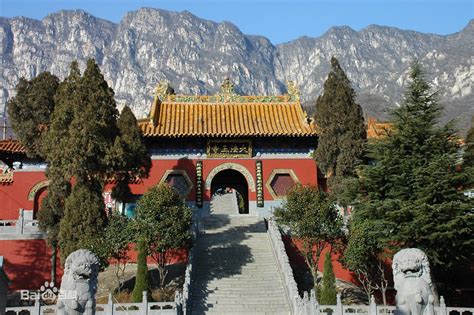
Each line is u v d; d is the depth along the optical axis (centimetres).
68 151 3409
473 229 3017
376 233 3153
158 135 4606
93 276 1744
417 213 2998
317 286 3353
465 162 3288
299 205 3619
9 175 4722
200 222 4322
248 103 5147
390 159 3216
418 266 1748
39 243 3791
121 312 2738
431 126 3244
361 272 3384
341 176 3975
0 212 4606
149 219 3325
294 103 5166
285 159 4859
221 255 3731
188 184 4766
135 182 4219
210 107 5091
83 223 3331
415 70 3388
